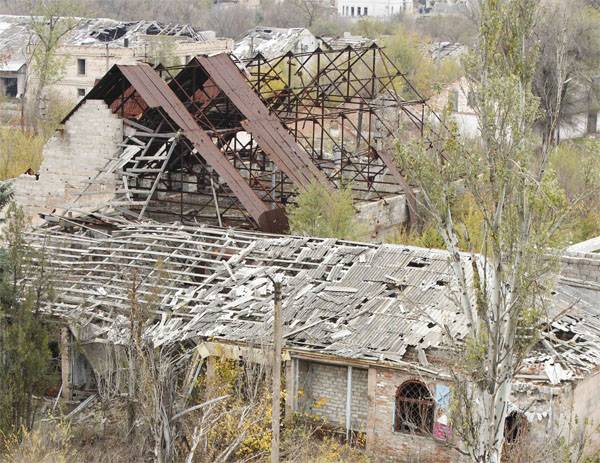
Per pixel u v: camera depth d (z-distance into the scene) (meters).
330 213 46.28
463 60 26.42
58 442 32.75
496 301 26.19
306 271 37.66
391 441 32.84
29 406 33.44
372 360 32.81
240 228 46.56
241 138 69.75
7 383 33.12
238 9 167.12
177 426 30.73
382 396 32.91
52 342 36.97
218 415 30.88
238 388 32.62
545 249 25.84
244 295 36.62
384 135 61.34
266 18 158.75
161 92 49.34
